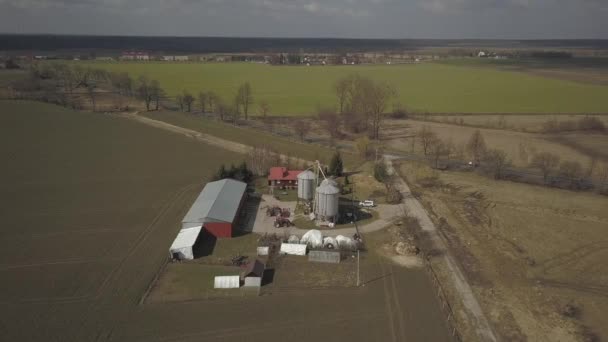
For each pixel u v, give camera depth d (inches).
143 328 1717.5
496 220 2819.9
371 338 1694.1
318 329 1739.7
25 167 3651.6
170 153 4207.7
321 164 3895.2
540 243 2517.2
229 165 3828.7
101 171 3609.7
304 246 2330.2
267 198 3075.8
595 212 2962.6
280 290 2001.7
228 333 1704.0
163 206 2915.8
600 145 4709.6
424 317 1827.0
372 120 5807.1
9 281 2003.0
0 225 2573.8
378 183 3454.7
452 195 3250.5
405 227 2672.2
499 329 1768.0
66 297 1897.1
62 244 2367.1
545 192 3339.1
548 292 2030.0
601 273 2204.7
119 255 2269.9
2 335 1654.8
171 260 2233.0
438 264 2260.1
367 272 2171.5
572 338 1721.2
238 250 2356.1
